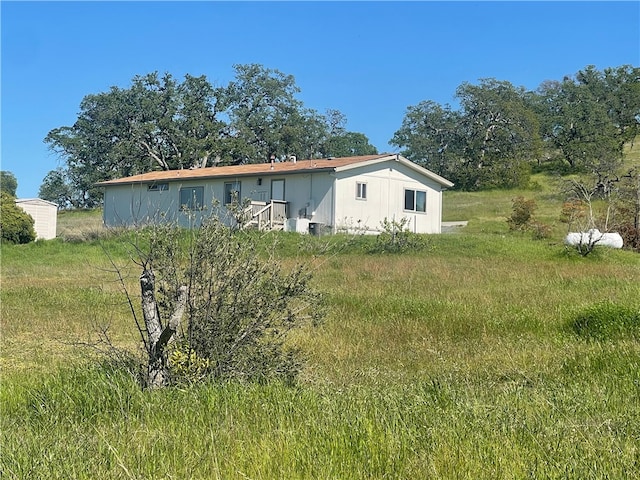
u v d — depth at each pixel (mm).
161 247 7566
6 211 34125
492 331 10594
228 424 5613
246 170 34938
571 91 80250
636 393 6613
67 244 29766
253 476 4527
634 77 84875
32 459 4965
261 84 64750
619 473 4441
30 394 6941
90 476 4641
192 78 62406
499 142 70000
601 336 9664
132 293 16219
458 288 15953
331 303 13406
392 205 33594
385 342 10047
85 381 6992
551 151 77188
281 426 5383
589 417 5770
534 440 5016
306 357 8414
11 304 15242
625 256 24078
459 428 5293
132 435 5484
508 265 20750
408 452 4840
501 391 6805
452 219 49281
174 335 7305
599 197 48812
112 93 61719
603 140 72625
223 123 63031
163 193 37250
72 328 12023
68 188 70250
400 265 20797
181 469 4727
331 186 31562
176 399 6492
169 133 61375
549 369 7906
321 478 4438
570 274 18312
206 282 7484
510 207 54406
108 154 61688
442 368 8164
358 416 5512
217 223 7801
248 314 7500
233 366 7379
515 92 75500
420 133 75312
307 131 66812
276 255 8820
